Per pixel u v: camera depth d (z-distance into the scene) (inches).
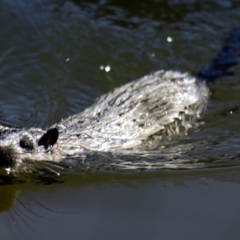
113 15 645.3
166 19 644.7
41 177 429.4
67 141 438.0
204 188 419.5
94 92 551.2
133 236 373.7
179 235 374.9
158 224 385.1
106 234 375.9
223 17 650.2
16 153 412.8
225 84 548.4
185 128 482.9
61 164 431.2
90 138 445.1
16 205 405.4
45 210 400.2
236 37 619.8
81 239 371.2
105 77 570.6
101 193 416.2
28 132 430.0
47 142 424.2
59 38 609.9
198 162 446.6
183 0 668.7
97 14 645.3
